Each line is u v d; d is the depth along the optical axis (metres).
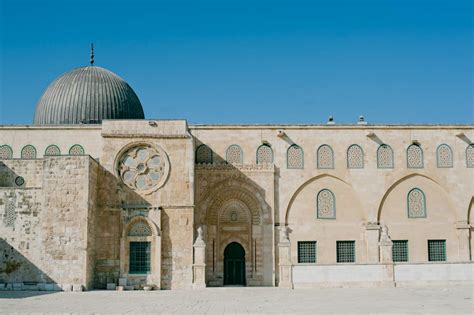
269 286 49.72
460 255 51.88
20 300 34.44
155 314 27.45
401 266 44.69
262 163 51.88
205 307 30.50
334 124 52.66
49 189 43.91
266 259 50.50
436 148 52.94
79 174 44.09
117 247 45.94
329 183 52.31
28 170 48.59
